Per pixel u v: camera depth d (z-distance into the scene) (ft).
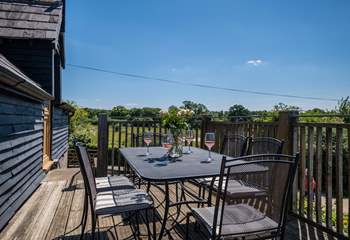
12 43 21.66
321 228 10.07
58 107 30.50
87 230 10.05
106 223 10.66
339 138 9.39
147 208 8.20
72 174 20.93
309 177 10.69
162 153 11.47
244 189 9.43
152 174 7.48
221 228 6.40
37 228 10.21
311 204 10.64
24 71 21.79
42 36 20.49
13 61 21.70
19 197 13.17
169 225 10.54
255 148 12.63
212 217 7.09
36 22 21.45
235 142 13.94
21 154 14.38
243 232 6.49
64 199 13.71
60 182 17.51
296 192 11.56
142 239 9.35
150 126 18.39
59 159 32.58
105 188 9.73
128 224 10.59
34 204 12.96
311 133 10.64
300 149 11.28
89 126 57.57
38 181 17.65
